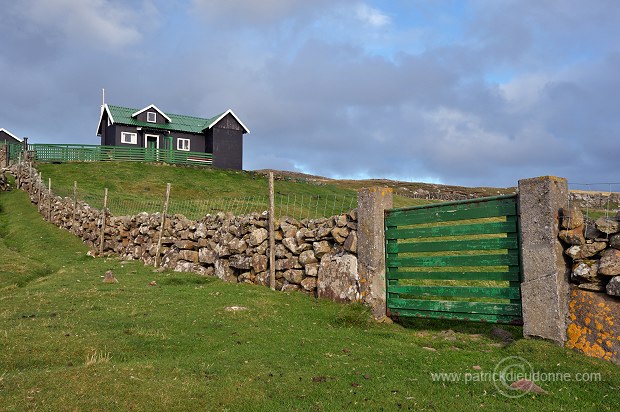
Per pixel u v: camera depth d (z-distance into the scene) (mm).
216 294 11047
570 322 6824
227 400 5129
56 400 4723
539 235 7168
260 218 12945
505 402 5199
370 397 5316
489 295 7980
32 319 8234
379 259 9453
